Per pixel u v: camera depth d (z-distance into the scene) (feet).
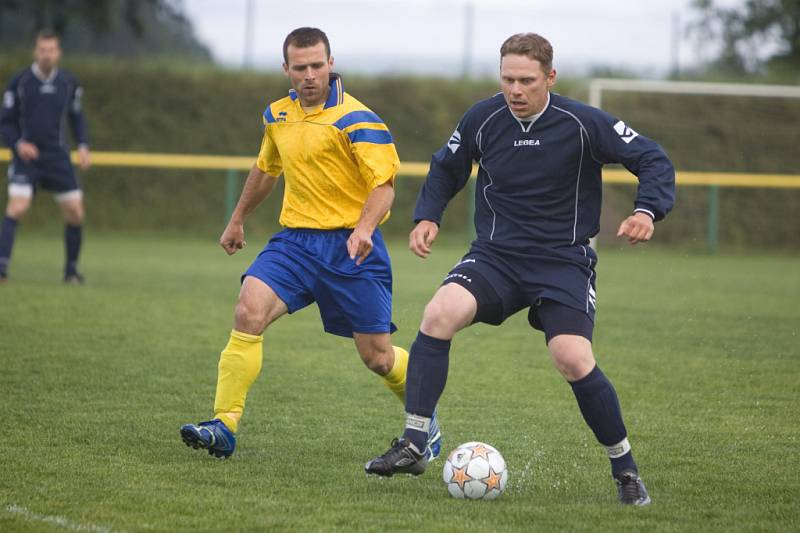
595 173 48.32
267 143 55.62
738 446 58.23
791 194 250.57
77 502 43.88
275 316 53.11
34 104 123.03
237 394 52.47
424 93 261.65
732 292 141.59
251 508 43.62
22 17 275.18
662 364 86.28
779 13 293.84
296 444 56.54
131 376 74.49
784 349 94.48
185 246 203.00
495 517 43.32
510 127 48.14
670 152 253.24
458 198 246.27
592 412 45.83
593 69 274.57
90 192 238.89
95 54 271.49
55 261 160.45
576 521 42.86
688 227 241.35
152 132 247.29
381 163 51.85
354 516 42.86
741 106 262.26
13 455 51.96
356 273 53.21
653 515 44.06
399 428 61.00
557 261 47.70
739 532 41.70
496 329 104.94
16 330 92.32
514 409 67.26
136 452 53.42
